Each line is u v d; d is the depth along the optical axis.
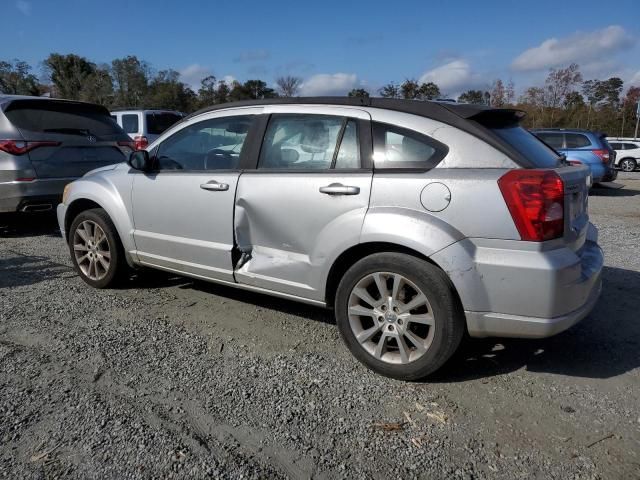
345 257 3.46
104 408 2.91
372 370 3.37
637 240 7.46
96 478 2.37
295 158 3.69
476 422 2.83
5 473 2.39
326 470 2.44
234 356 3.60
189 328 4.07
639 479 2.39
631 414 2.92
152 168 4.50
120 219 4.66
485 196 2.94
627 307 4.54
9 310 4.38
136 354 3.59
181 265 4.32
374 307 3.29
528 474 2.43
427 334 3.20
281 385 3.20
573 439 2.69
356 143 3.43
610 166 14.03
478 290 2.96
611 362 3.53
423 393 3.12
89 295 4.80
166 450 2.56
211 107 4.29
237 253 3.98
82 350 3.64
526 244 2.88
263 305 4.59
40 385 3.15
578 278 3.01
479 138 3.09
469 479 2.39
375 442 2.65
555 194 2.90
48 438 2.65
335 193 3.37
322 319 4.28
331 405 2.98
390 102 3.45
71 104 7.50
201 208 4.08
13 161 6.77
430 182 3.08
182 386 3.17
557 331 2.97
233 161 4.02
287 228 3.63
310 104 3.72
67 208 5.14
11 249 6.56
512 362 3.53
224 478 2.37
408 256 3.13
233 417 2.85
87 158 7.49
